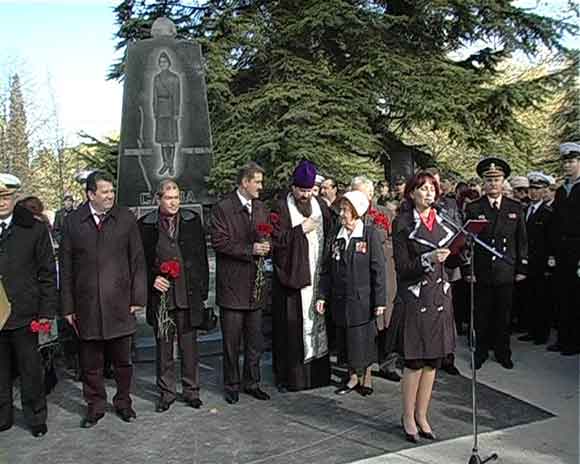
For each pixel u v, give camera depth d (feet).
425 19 50.19
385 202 31.89
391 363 22.41
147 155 29.96
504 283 23.26
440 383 21.65
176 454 16.40
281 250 21.17
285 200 21.65
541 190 27.96
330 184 25.43
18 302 17.99
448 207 23.77
